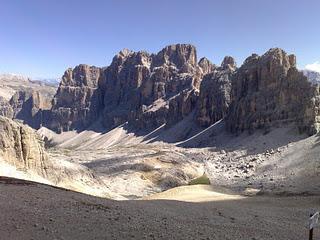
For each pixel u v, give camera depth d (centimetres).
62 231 2339
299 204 5306
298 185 12144
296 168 14800
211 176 16875
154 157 18150
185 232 2623
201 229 2780
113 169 16575
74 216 2645
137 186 14375
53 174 11138
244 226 3117
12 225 2333
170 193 7606
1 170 8975
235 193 8712
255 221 3441
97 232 2391
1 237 2139
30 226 2353
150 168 16425
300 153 16625
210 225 2972
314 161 14625
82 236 2298
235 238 2673
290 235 3025
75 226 2448
